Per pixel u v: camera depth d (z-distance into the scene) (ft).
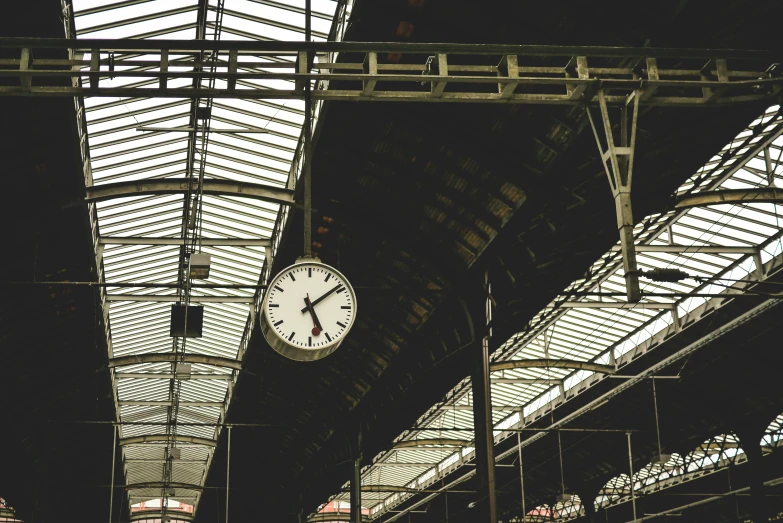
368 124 84.94
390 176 92.48
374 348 133.59
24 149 84.58
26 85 48.47
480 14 69.10
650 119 71.10
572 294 95.20
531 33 68.64
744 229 117.29
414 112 79.25
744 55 52.60
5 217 92.79
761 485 140.46
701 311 131.85
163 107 93.50
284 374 153.38
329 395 157.89
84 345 135.13
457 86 75.97
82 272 112.47
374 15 70.18
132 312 145.38
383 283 114.11
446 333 112.57
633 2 62.08
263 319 50.19
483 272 96.68
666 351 142.20
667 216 116.78
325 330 50.31
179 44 49.57
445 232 97.35
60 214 97.14
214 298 130.41
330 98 51.65
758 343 128.77
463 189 89.40
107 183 100.12
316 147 89.61
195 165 108.78
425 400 134.00
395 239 98.89
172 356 149.59
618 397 157.17
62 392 146.92
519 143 79.36
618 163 52.85
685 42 62.39
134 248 122.83
